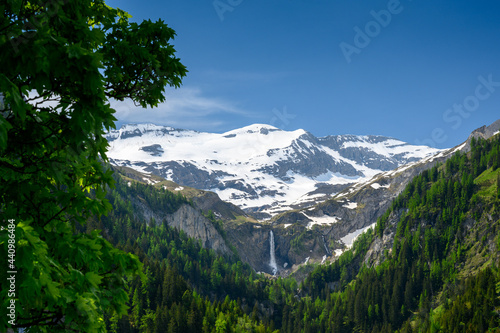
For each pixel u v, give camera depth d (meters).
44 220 9.73
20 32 7.49
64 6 9.66
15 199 9.18
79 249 9.20
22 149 9.43
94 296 8.73
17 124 9.23
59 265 8.40
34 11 9.02
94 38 9.36
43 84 7.84
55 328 8.52
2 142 6.65
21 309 7.38
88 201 10.01
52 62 7.58
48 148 9.54
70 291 8.12
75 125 8.42
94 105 8.59
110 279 10.30
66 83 8.45
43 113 9.14
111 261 10.44
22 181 9.31
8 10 8.28
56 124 9.34
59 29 9.09
